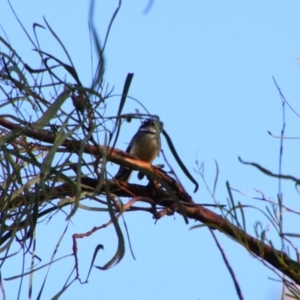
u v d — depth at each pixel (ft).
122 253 18.70
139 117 18.15
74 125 18.21
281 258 17.13
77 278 18.88
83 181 21.21
